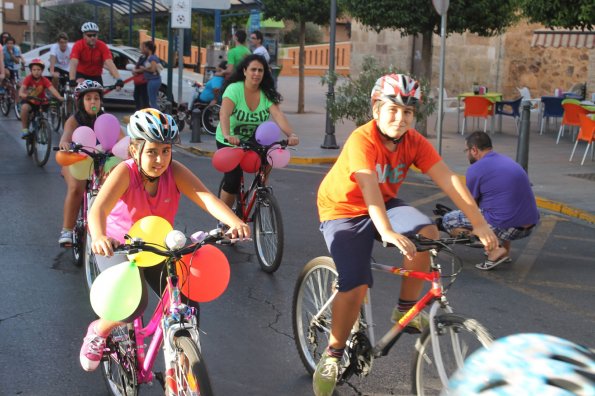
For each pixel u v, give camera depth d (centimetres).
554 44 1709
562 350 136
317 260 430
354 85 1312
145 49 1661
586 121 1255
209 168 1191
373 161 364
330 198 384
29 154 1219
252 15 2245
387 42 2409
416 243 343
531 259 733
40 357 462
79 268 649
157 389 423
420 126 1537
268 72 678
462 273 677
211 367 460
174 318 323
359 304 375
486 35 1498
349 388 432
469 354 323
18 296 575
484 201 686
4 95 1795
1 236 745
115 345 372
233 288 615
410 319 363
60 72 1842
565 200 980
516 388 130
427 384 352
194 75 2792
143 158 347
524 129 1055
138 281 319
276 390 430
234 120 684
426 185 1102
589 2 988
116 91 1900
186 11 1549
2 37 2038
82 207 649
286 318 550
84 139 595
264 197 655
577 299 614
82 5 3694
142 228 329
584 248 780
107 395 414
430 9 1395
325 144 1356
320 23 1945
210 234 332
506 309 586
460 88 2303
